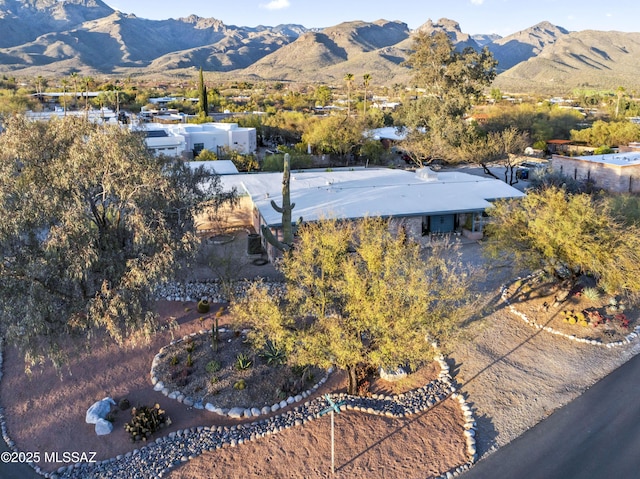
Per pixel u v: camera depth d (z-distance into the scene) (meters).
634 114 104.62
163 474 14.16
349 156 63.19
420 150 55.59
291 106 118.50
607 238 21.44
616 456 14.88
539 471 14.40
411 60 76.88
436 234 33.12
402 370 18.81
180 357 19.64
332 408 13.98
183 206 20.69
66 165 16.81
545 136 74.94
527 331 22.06
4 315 15.21
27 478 14.18
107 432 15.84
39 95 101.94
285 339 16.16
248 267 28.53
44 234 17.02
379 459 14.78
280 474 14.20
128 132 18.39
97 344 20.27
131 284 16.47
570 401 17.55
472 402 17.50
